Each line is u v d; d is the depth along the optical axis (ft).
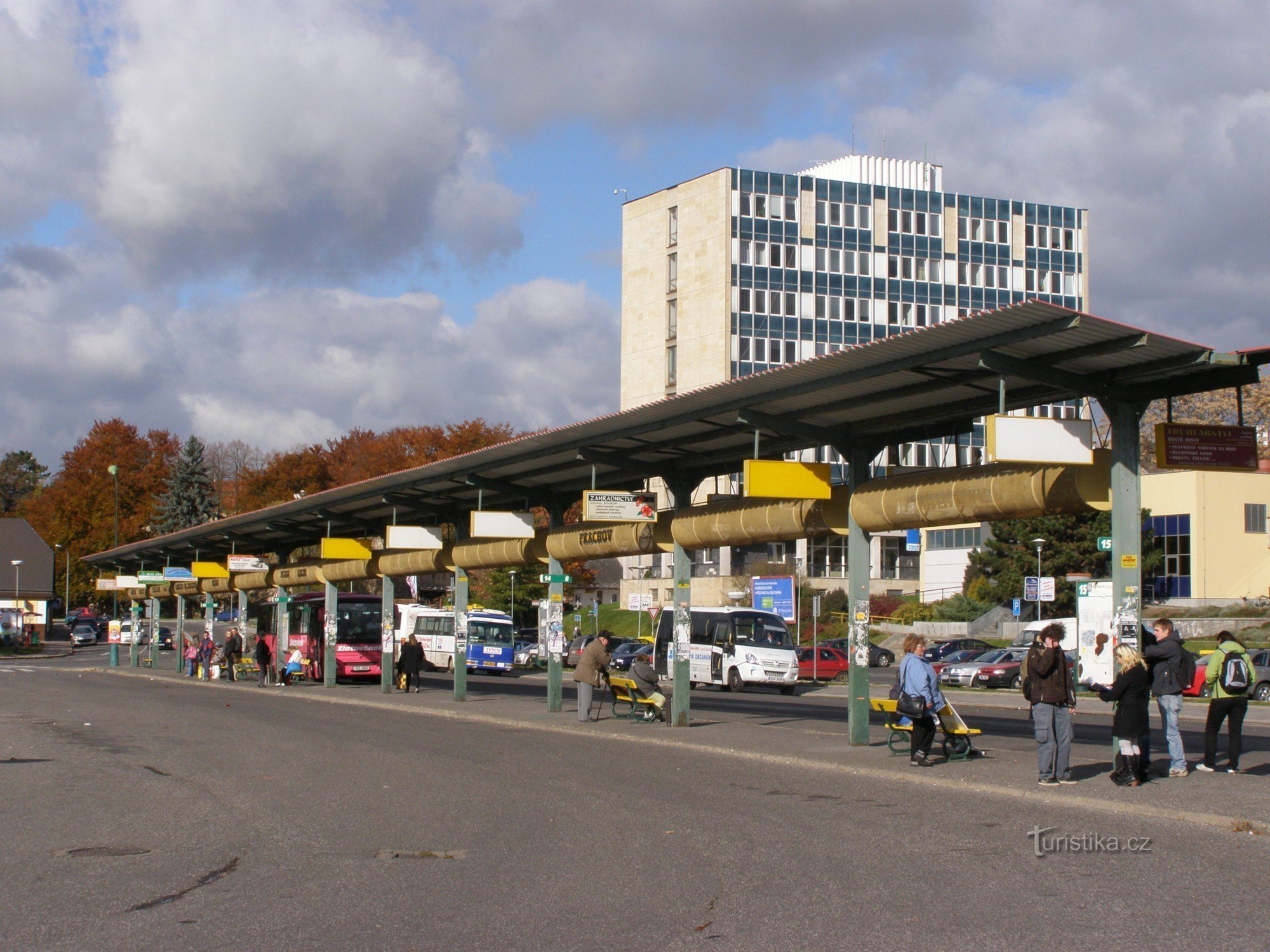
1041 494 50.24
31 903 28.86
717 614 138.92
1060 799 44.06
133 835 38.32
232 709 96.84
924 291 294.46
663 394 294.87
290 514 132.36
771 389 59.00
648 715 81.92
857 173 305.94
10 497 494.18
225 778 52.31
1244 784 46.42
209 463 388.78
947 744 59.31
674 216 296.30
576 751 63.82
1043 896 28.68
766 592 192.13
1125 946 24.17
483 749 64.75
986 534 232.73
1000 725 84.38
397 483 102.32
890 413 61.46
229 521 143.95
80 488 329.72
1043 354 47.91
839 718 88.38
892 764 55.01
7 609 268.21
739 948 24.27
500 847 35.68
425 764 57.67
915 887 29.73
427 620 196.34
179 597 181.16
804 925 26.02
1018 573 202.08
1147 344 44.27
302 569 133.59
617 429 71.92
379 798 46.11
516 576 262.67
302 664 144.66
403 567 112.88
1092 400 51.72
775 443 71.46
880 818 40.60
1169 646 49.34
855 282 289.94
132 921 27.02
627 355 305.53
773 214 286.05
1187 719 90.38
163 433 349.41
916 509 57.36
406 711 95.66
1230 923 26.07
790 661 134.00
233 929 26.25
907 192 295.07
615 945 24.58
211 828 39.55
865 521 61.11
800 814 41.55
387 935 25.53
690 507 76.33
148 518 331.36
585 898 28.84
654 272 299.79
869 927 25.88
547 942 24.86
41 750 64.23
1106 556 194.39
